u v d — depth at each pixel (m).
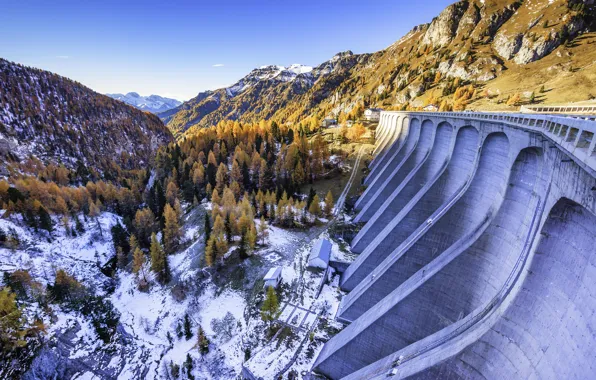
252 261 61.94
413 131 77.19
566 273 19.42
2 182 90.25
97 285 66.50
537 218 24.34
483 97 127.00
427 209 47.88
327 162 105.38
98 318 55.53
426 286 31.98
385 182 70.88
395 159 79.06
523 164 30.00
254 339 44.69
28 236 74.38
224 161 113.88
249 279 58.12
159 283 65.81
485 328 22.86
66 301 56.56
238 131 138.25
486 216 31.70
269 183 94.56
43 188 93.44
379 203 69.81
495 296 24.69
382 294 42.47
